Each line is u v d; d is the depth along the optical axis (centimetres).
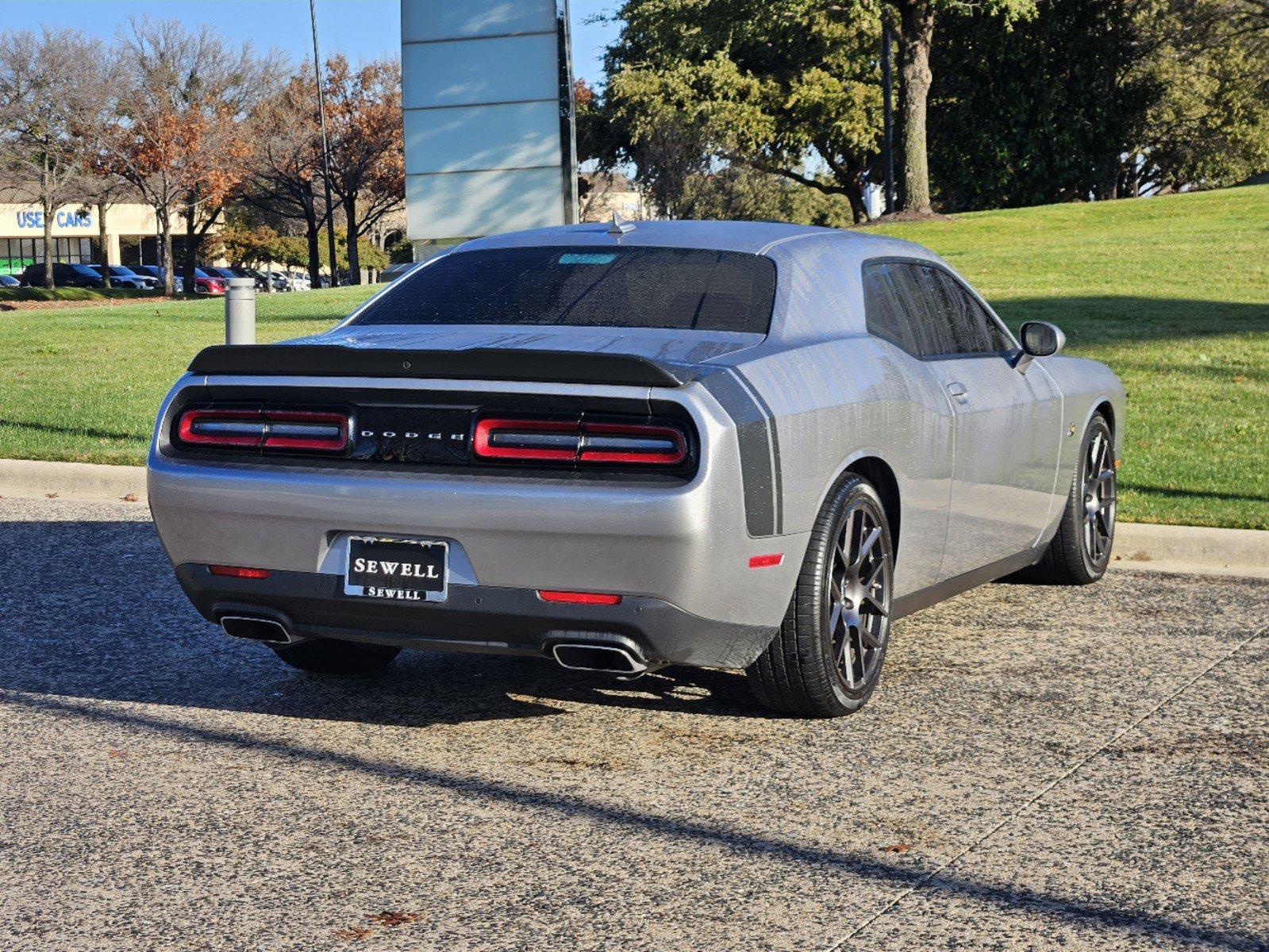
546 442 392
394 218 8656
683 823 371
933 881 331
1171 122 5991
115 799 392
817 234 518
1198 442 997
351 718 469
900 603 500
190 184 6150
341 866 344
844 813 377
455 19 1259
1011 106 4322
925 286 548
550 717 468
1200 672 518
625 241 505
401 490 400
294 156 6419
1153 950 294
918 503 492
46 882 335
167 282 6297
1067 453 630
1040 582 677
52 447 1055
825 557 434
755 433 398
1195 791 393
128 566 721
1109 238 2523
